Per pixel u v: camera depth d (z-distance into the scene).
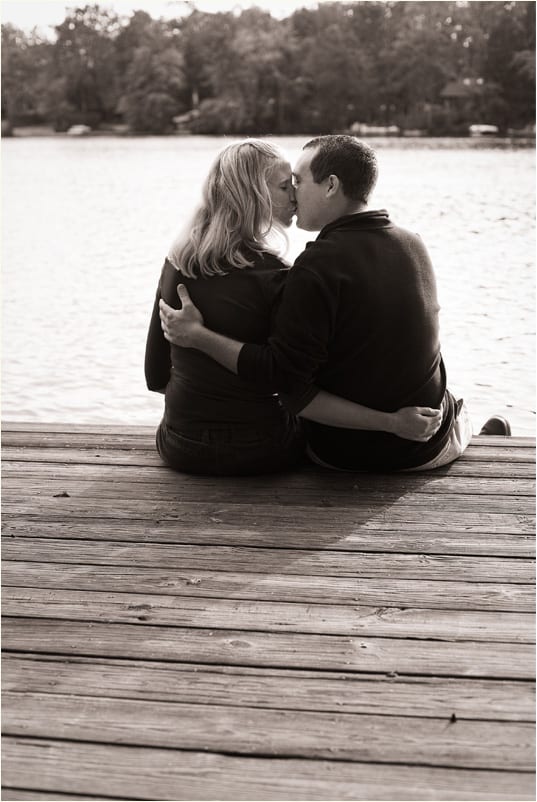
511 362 7.68
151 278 13.55
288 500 2.79
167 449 3.01
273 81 76.81
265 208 2.75
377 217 2.70
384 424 2.79
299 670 1.95
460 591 2.25
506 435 3.55
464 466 3.04
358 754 1.70
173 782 1.64
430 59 72.31
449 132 71.88
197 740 1.74
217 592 2.26
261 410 2.87
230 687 1.89
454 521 2.64
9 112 90.44
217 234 2.74
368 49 76.94
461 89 71.25
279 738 1.74
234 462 2.90
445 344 8.39
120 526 2.64
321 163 2.69
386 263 2.67
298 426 2.98
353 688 1.88
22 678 1.93
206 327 2.78
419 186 30.52
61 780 1.65
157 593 2.27
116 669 1.96
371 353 2.70
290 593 2.25
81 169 44.62
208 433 2.89
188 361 2.83
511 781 1.64
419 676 1.92
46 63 90.00
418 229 19.02
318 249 2.64
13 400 6.89
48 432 3.47
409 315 2.69
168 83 84.38
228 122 79.06
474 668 1.94
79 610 2.20
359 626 2.10
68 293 12.15
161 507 2.76
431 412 2.81
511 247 16.03
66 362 8.06
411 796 1.60
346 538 2.54
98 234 20.00
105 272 14.30
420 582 2.30
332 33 75.62
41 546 2.54
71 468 3.10
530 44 69.88
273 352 2.67
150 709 1.83
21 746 1.73
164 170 43.28
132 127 85.56
